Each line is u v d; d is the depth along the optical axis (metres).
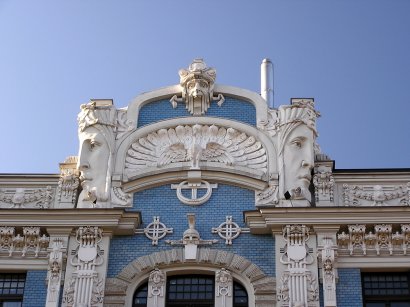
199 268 23.78
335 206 24.05
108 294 23.25
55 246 23.88
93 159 25.33
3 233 24.14
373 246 23.81
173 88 26.81
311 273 23.25
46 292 23.39
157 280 23.55
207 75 26.66
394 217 23.91
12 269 23.89
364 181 25.05
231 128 25.97
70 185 25.17
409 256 23.69
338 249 23.72
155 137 26.00
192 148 25.53
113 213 24.11
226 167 25.20
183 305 23.47
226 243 24.08
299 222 23.84
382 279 23.72
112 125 25.94
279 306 22.80
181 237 24.28
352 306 22.95
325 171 25.06
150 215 24.69
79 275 23.41
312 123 25.61
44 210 24.20
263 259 23.75
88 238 23.98
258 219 24.12
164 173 25.17
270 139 25.67
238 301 23.38
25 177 25.38
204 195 24.94
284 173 24.91
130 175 25.17
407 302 23.34
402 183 25.00
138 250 24.08
